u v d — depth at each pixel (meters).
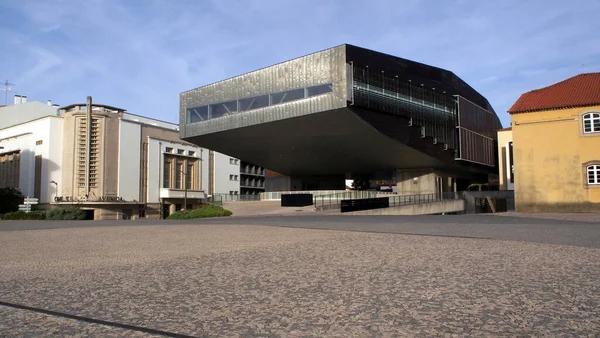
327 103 36.75
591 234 14.27
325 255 10.09
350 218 27.03
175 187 74.50
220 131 43.59
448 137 47.94
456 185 59.44
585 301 5.68
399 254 9.99
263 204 50.91
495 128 63.09
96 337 4.61
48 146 63.50
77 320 5.24
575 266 8.21
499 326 4.74
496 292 6.21
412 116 42.84
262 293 6.45
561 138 31.05
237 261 9.50
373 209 37.88
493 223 19.78
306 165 57.84
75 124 63.31
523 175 32.12
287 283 7.09
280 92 39.69
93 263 9.68
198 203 78.00
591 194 29.92
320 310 5.48
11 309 5.77
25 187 66.19
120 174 65.19
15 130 69.50
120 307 5.80
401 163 51.81
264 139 45.28
